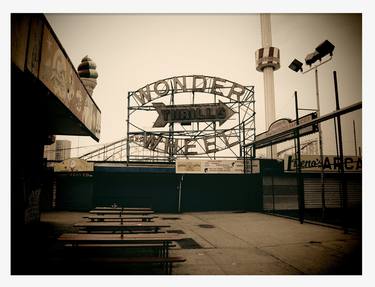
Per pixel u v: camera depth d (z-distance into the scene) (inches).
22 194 358.3
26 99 299.7
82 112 402.6
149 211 474.0
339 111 404.8
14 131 334.6
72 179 791.7
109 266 239.6
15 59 206.5
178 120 906.1
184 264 249.3
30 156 390.6
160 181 794.2
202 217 637.3
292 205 764.0
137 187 785.6
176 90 920.3
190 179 806.5
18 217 350.9
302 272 231.8
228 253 288.7
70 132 488.7
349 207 759.1
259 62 1401.3
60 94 305.1
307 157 698.8
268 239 362.9
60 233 394.9
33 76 236.7
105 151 962.1
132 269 233.5
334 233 405.4
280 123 669.3
